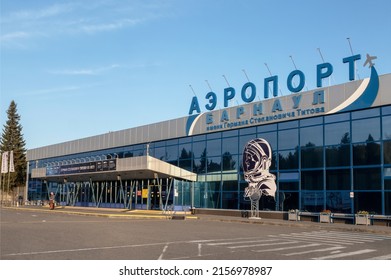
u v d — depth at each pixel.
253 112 38.41
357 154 31.08
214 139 42.44
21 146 97.12
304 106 34.47
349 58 32.31
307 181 34.03
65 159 65.44
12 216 35.03
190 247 15.11
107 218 34.59
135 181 50.25
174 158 46.50
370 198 29.91
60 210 47.62
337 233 23.77
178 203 43.56
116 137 54.75
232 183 40.12
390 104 29.33
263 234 21.59
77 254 12.89
